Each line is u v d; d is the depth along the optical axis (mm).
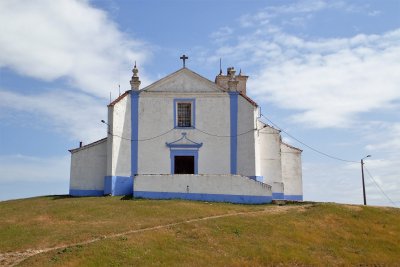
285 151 40781
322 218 28109
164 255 20406
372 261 22953
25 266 18422
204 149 37812
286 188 40281
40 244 21406
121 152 37344
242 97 38156
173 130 37938
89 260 19109
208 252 21453
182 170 38219
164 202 30625
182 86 38500
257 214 28000
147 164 37500
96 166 38031
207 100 38344
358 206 31359
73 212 27812
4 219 26906
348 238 25672
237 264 20391
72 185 38000
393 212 30906
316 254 22969
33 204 32469
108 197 34375
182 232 23625
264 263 21094
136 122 37969
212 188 32750
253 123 37594
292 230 25500
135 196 33094
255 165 37094
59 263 18656
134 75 38562
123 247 20641
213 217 26859
